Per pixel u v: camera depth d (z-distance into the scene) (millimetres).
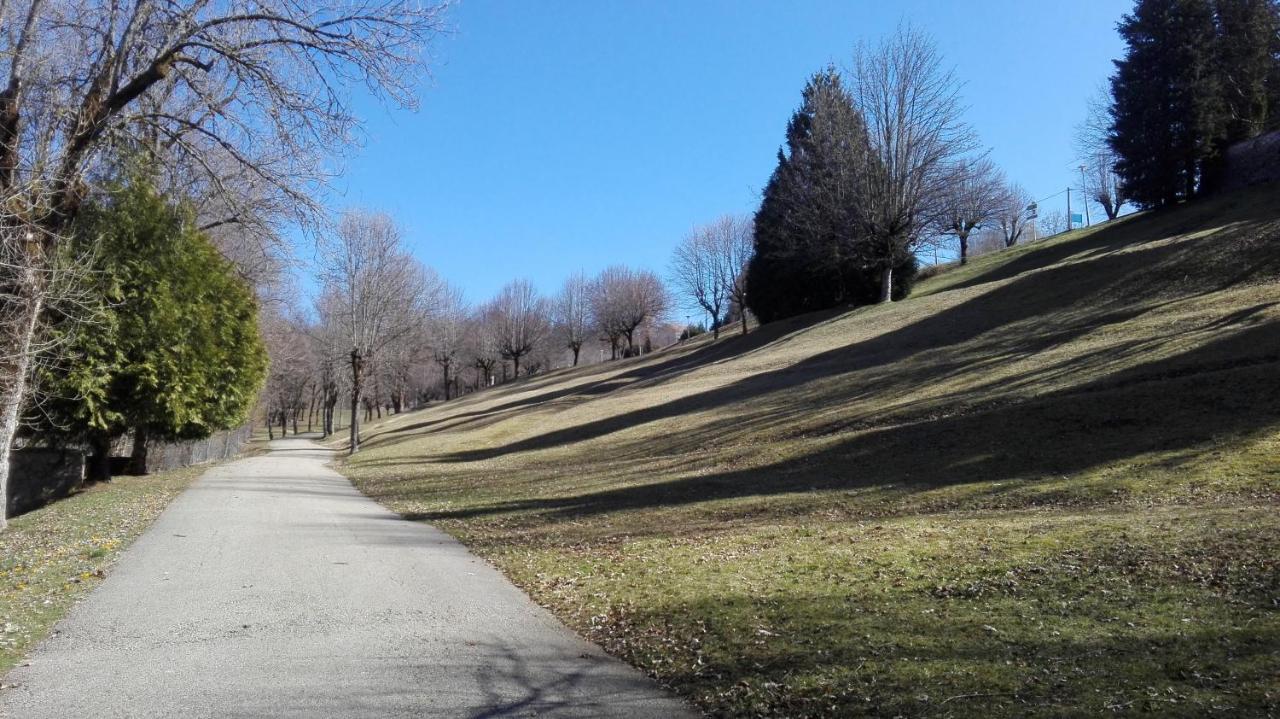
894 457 17062
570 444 31047
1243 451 12641
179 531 13055
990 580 7832
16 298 12445
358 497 20547
